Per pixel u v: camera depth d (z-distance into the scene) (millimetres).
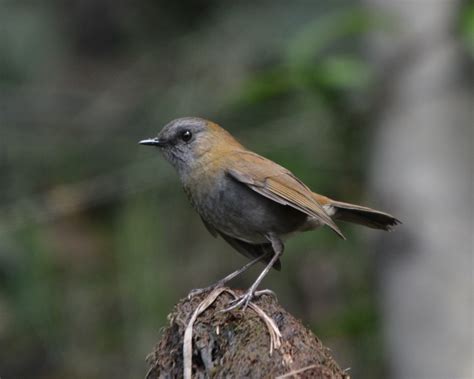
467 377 9555
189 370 6023
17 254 12344
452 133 10398
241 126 13094
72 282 13273
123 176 13289
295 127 12500
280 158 12352
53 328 12656
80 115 13875
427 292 9875
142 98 13898
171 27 14508
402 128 10531
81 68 14391
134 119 13836
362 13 10523
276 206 8266
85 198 13188
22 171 13273
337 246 11906
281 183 8078
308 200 8008
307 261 12430
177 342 6391
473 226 10047
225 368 5902
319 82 10688
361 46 11742
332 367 5871
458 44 10500
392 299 10109
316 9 13023
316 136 12164
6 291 12352
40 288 12539
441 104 10484
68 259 13477
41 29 13734
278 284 12750
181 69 13773
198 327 6301
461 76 10547
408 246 10047
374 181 10672
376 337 11102
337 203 8430
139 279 12695
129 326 12672
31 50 13602
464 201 10141
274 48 13000
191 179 8531
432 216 10070
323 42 10883
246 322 6105
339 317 11523
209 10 14266
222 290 6617
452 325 9742
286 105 12953
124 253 12828
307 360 5797
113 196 13602
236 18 13492
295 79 10734
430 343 9773
